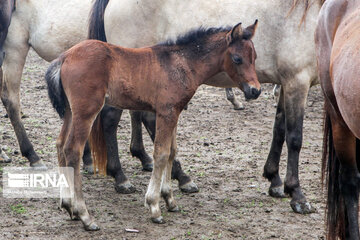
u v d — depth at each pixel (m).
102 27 10.16
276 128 9.35
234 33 7.86
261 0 9.07
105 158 8.96
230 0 9.32
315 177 10.55
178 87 7.81
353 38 5.86
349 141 6.46
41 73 21.14
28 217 8.16
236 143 13.00
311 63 8.72
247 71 7.95
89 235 7.55
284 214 8.62
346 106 5.71
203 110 16.28
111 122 9.35
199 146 12.67
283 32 8.83
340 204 6.67
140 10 9.69
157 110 7.84
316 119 15.50
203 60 8.00
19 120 10.80
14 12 11.23
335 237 6.69
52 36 11.29
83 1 11.40
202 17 9.40
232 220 8.29
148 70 7.77
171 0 9.56
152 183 8.02
